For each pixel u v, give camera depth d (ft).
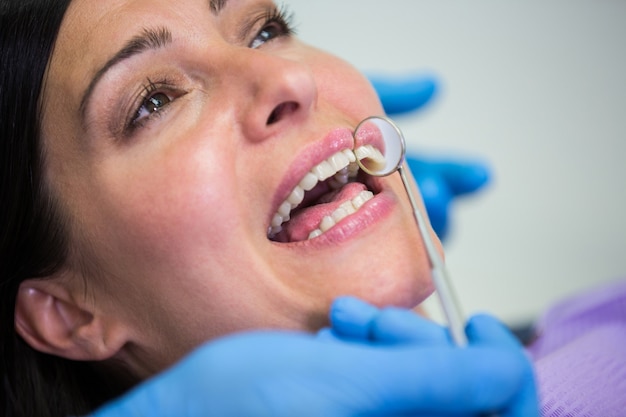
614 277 7.08
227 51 3.27
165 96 3.37
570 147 7.90
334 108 3.65
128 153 3.27
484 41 8.51
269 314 3.22
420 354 2.54
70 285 3.65
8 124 3.43
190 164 3.14
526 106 8.13
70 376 4.02
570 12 8.80
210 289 3.21
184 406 2.61
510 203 7.61
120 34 3.20
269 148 3.23
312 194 3.87
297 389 2.49
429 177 6.20
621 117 8.05
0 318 3.79
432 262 2.82
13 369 3.92
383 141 3.42
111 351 3.67
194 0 3.41
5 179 3.50
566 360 4.50
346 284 3.13
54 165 3.42
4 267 3.65
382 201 3.32
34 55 3.33
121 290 3.48
